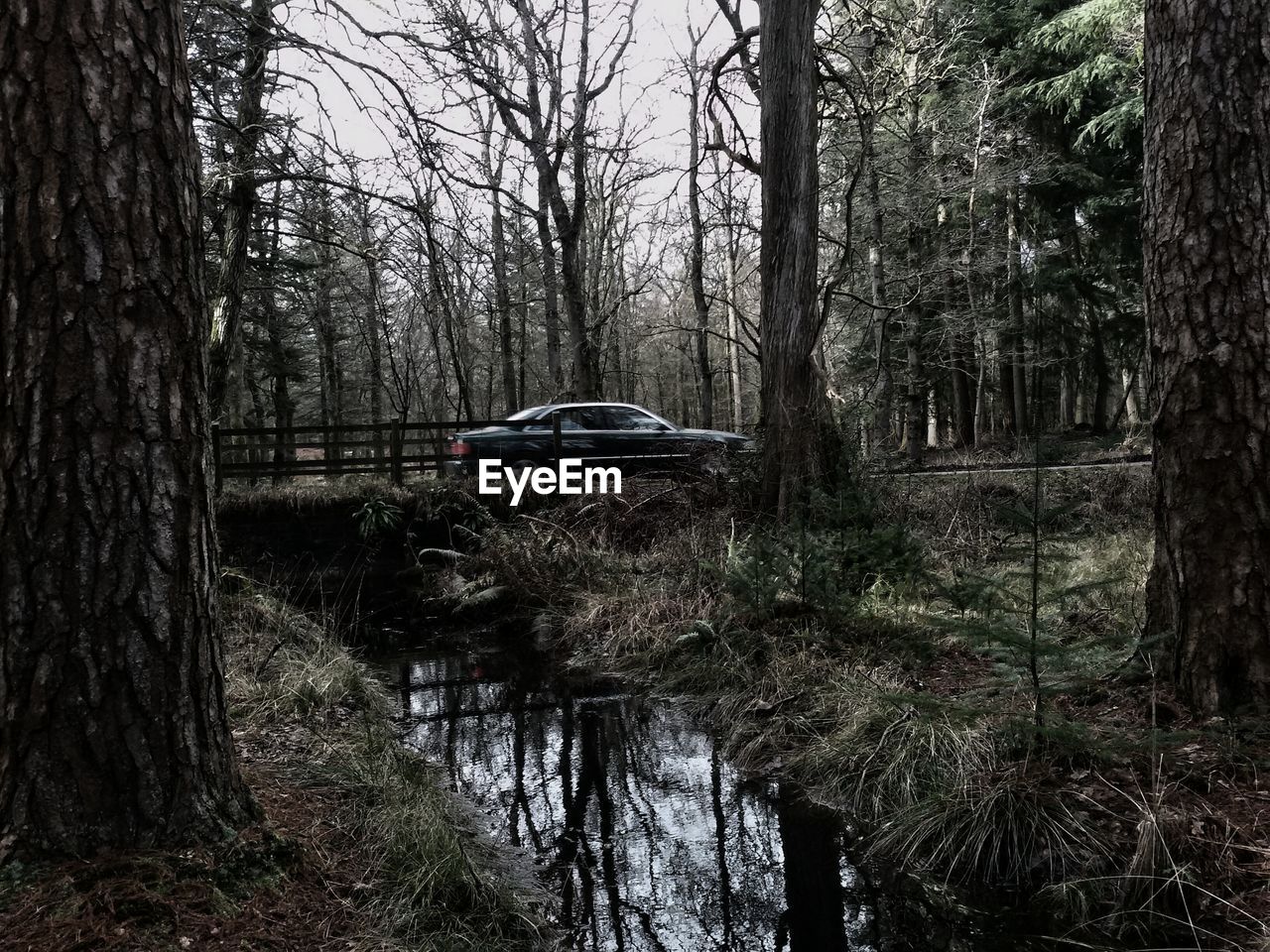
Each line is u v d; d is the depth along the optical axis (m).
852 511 7.72
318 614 10.22
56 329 2.59
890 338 20.11
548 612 9.87
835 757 5.23
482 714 7.04
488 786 5.50
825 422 9.88
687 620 8.15
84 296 2.62
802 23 10.05
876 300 18.09
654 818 5.00
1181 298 4.32
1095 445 20.00
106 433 2.67
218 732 3.03
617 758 5.95
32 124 2.57
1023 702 4.75
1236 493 4.19
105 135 2.64
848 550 7.54
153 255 2.73
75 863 2.67
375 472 12.78
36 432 2.60
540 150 12.66
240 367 19.11
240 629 6.94
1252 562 4.16
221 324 11.55
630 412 12.98
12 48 2.57
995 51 22.70
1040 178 20.00
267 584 9.40
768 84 10.17
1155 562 4.73
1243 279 4.15
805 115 10.09
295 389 30.50
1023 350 22.61
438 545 12.55
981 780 4.36
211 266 14.07
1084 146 21.39
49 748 2.67
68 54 2.60
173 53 2.82
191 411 2.87
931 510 9.93
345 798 3.99
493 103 7.77
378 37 6.61
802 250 10.07
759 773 5.51
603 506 11.22
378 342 12.17
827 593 7.08
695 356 33.03
